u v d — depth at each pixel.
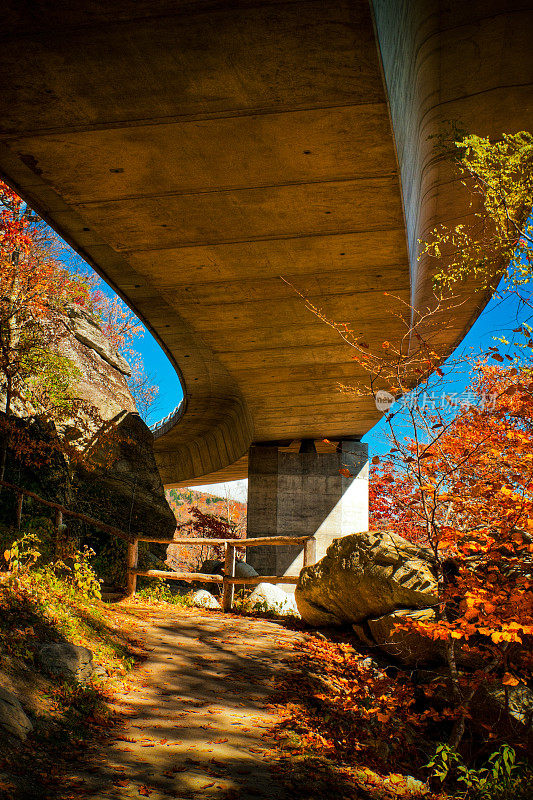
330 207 7.74
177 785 4.25
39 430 14.20
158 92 5.79
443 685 6.80
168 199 7.57
